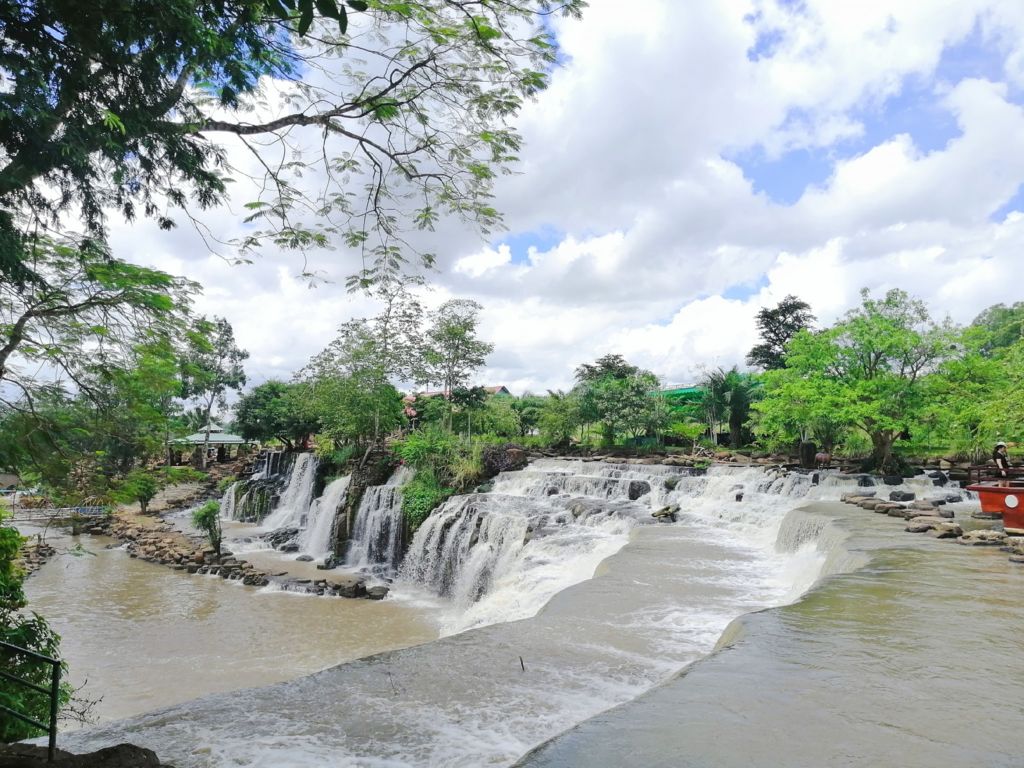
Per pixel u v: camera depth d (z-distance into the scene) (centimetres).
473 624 1531
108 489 750
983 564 1091
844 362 2570
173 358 725
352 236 668
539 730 582
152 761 483
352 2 316
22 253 479
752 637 702
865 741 456
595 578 1235
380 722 598
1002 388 2244
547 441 4178
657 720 495
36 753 457
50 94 417
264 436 5181
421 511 2639
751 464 3034
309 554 2959
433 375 3656
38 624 909
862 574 1016
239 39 466
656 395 4053
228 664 1537
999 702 524
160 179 528
